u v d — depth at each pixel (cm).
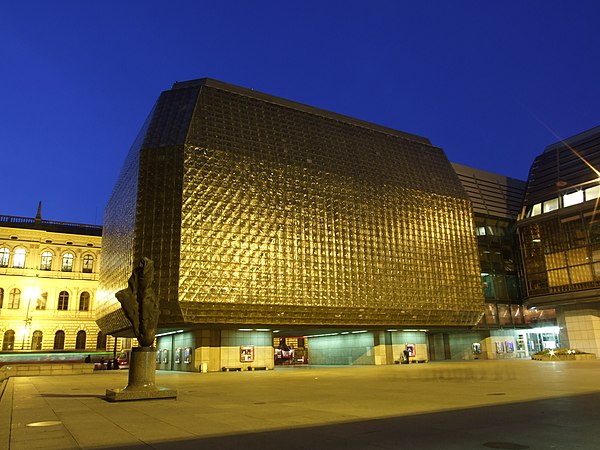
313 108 5353
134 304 1938
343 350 5656
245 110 4838
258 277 4300
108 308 5331
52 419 1309
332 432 1024
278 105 5106
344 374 3425
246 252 4300
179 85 4841
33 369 3912
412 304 5106
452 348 6412
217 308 4084
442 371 3503
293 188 4722
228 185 4384
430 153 6075
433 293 5284
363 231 5016
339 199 4972
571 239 5912
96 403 1723
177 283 3953
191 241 4088
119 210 5200
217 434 1027
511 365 4191
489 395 1734
